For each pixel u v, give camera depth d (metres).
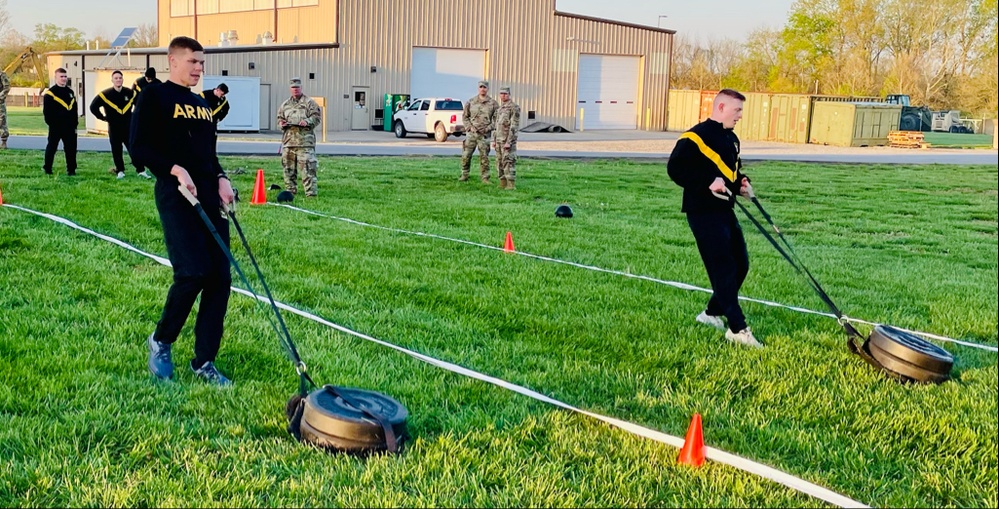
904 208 14.82
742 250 6.18
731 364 5.41
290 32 43.91
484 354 5.51
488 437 4.14
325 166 19.08
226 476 3.64
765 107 43.38
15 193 11.77
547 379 5.06
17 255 7.82
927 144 38.00
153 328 5.73
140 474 3.63
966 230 12.41
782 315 6.77
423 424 4.30
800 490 3.70
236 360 5.19
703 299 7.17
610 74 47.94
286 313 6.27
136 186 13.20
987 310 7.21
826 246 10.63
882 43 72.75
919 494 3.79
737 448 4.18
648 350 5.66
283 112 13.01
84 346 5.27
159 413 4.28
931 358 5.12
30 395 4.45
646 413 4.59
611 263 8.68
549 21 45.12
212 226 4.62
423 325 6.12
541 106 45.72
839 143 39.34
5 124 19.36
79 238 8.79
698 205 6.01
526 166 21.06
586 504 3.54
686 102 48.84
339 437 3.88
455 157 22.86
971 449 4.19
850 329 5.64
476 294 7.04
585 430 4.29
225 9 50.31
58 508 3.39
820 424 4.54
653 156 25.75
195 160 4.81
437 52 42.81
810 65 75.50
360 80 40.81
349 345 5.58
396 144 29.48
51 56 53.41
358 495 3.52
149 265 7.73
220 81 34.09
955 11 67.38
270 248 8.73
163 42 57.22
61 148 20.38
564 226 11.14
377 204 12.64
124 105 14.11
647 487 3.70
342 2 39.81
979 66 62.84
